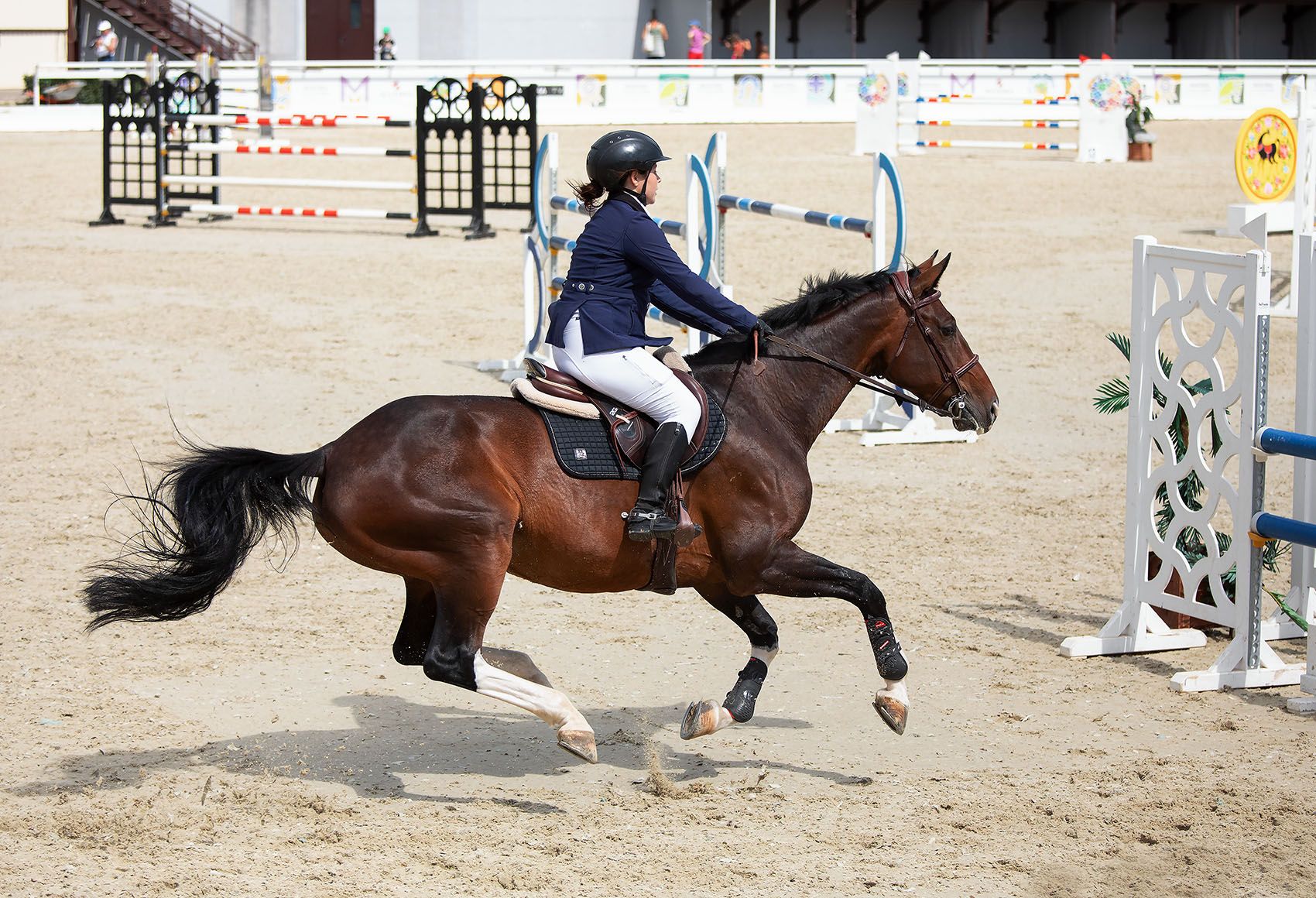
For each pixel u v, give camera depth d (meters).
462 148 45.84
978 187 38.12
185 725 8.74
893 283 8.29
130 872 6.68
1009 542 13.07
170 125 33.91
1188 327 22.14
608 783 7.97
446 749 8.47
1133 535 10.37
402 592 11.66
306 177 40.91
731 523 7.69
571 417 7.55
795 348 8.05
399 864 6.83
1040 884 6.67
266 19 64.12
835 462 16.09
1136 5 70.69
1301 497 9.80
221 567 7.18
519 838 7.17
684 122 54.38
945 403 8.43
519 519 7.43
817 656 10.19
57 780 7.82
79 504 13.83
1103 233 30.92
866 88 44.66
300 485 7.39
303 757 8.27
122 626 10.59
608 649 10.32
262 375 19.52
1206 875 6.79
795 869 6.81
